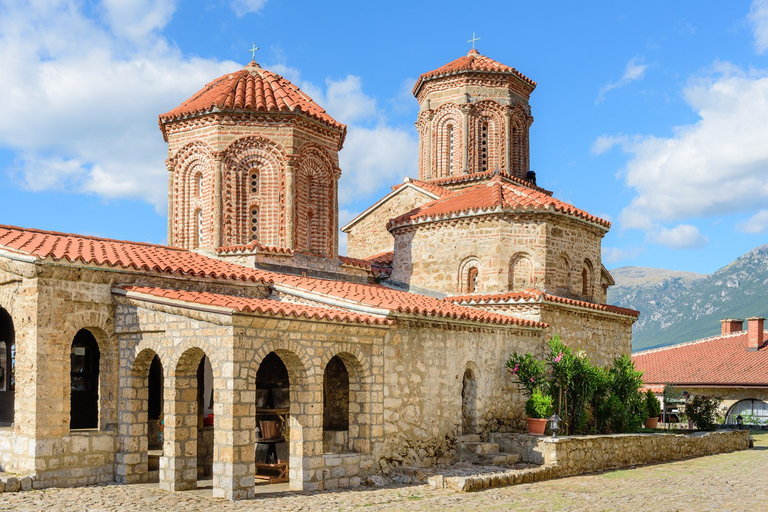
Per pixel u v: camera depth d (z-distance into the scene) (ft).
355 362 55.31
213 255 72.33
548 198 79.41
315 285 64.64
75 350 56.44
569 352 70.74
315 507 43.91
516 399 70.69
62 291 50.37
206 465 56.29
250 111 73.72
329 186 78.64
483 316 65.82
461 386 64.39
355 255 101.86
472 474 55.52
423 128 103.55
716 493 52.01
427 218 81.15
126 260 55.31
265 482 53.21
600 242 85.05
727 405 122.72
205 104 74.79
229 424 46.16
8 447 50.08
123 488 48.98
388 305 57.98
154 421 60.03
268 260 71.20
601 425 76.13
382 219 99.66
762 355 127.95
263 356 48.19
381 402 56.24
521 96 102.47
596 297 82.99
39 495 45.42
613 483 56.59
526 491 51.72
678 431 86.69
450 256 79.97
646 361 141.90
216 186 73.26
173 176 76.54
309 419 50.78
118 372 53.11
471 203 80.33
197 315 48.11
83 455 50.29
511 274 76.54
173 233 76.23
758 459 76.07
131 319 52.26
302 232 75.56
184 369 49.88
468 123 98.68
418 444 59.21
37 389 48.32
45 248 52.37
